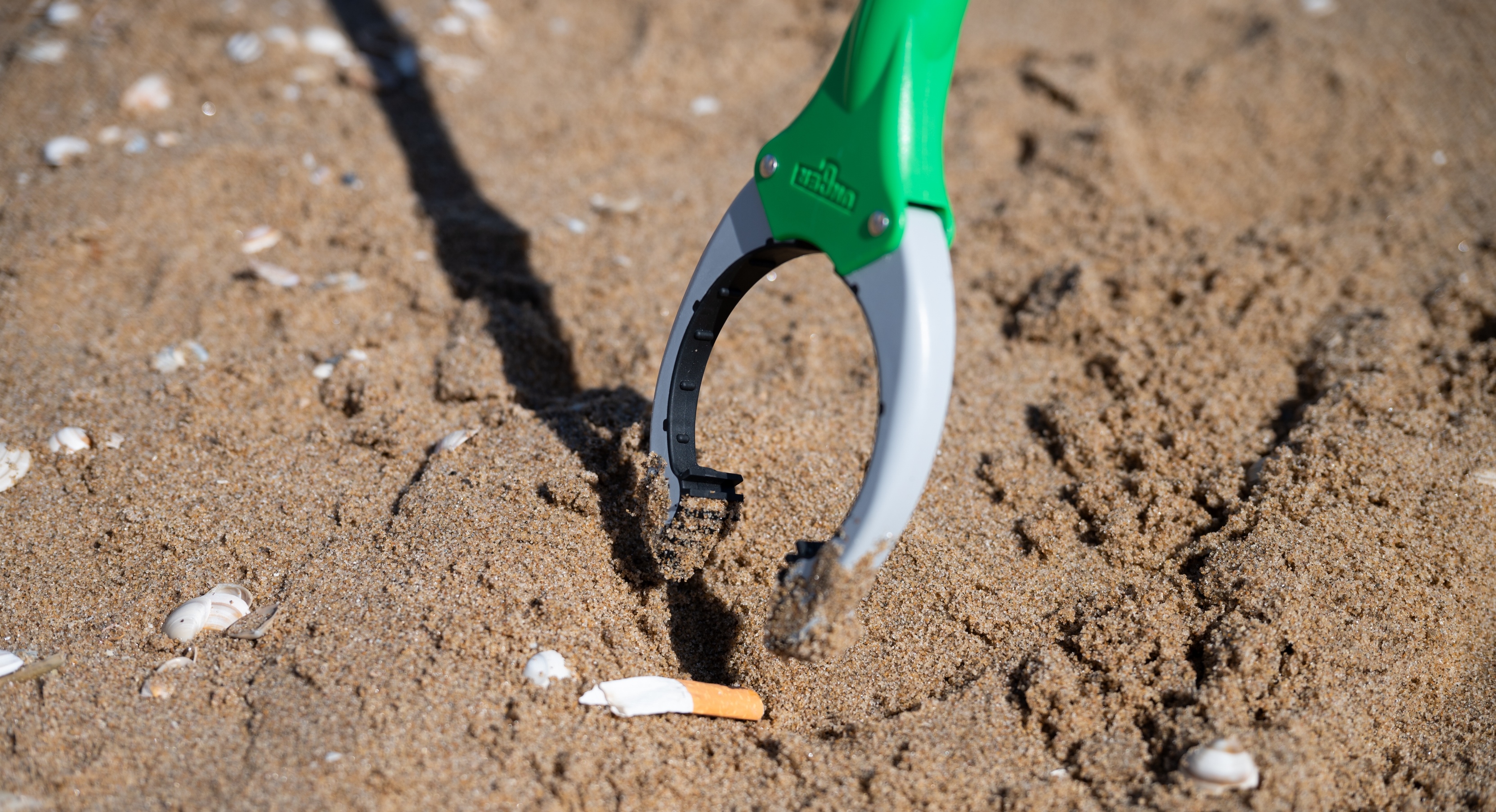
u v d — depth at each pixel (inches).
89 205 32.5
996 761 24.8
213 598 26.0
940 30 24.0
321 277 32.0
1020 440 29.5
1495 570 26.8
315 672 25.0
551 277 32.4
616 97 38.9
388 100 37.5
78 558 27.0
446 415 29.1
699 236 33.6
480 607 25.5
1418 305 31.4
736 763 24.9
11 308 30.8
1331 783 24.5
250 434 28.9
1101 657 25.7
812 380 30.3
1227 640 25.5
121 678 25.4
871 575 24.1
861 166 24.1
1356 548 26.6
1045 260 33.1
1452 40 40.7
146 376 29.8
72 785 24.3
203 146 33.8
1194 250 32.7
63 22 38.3
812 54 42.5
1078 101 37.8
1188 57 40.8
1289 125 37.1
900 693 25.8
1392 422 28.8
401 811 23.9
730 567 26.9
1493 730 25.5
